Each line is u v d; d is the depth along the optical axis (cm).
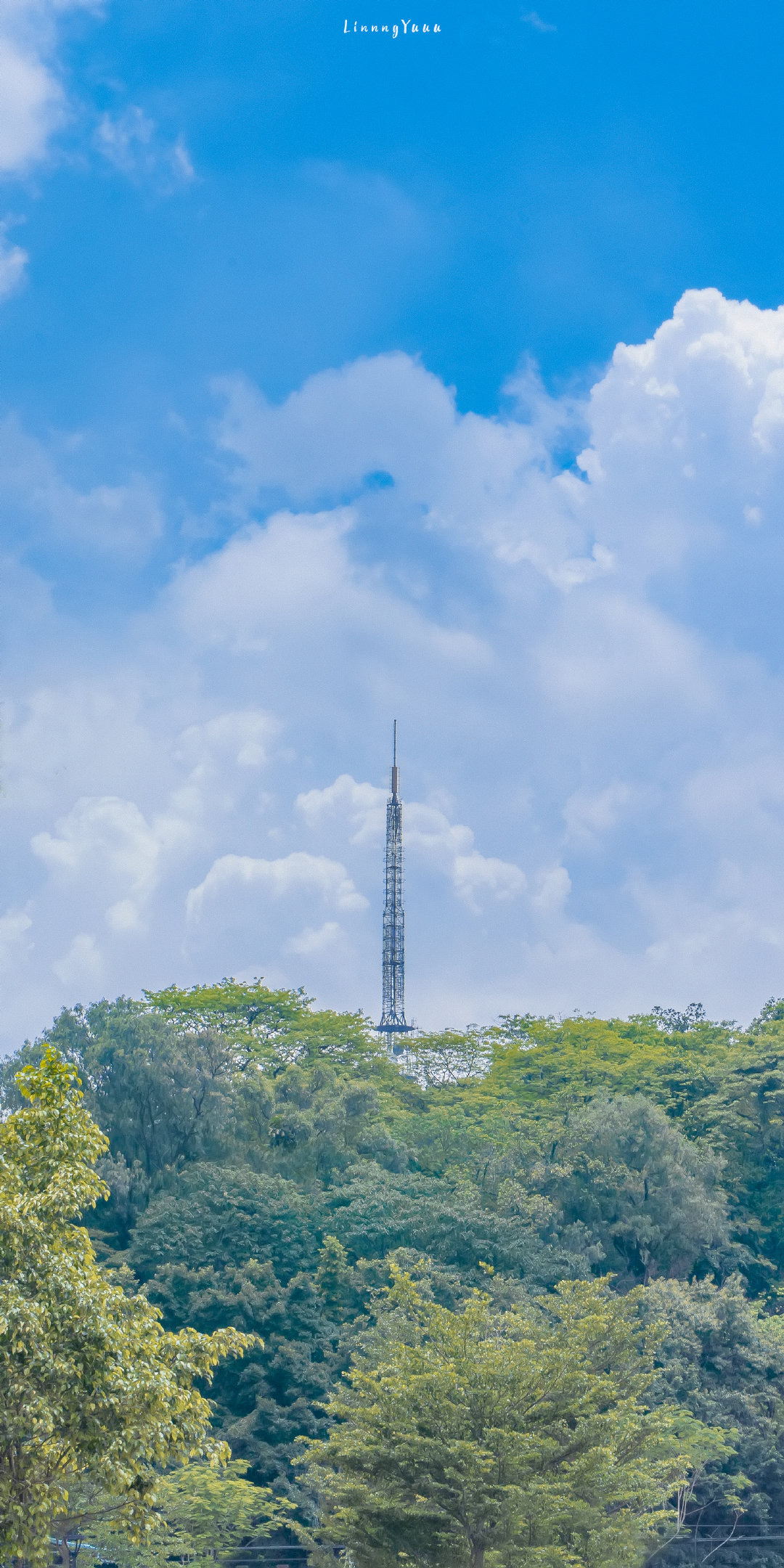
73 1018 9062
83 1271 2886
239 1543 6444
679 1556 6669
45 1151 2947
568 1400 4581
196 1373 3041
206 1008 13125
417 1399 4494
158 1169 8662
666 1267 9281
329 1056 12575
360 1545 4522
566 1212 9238
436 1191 8844
